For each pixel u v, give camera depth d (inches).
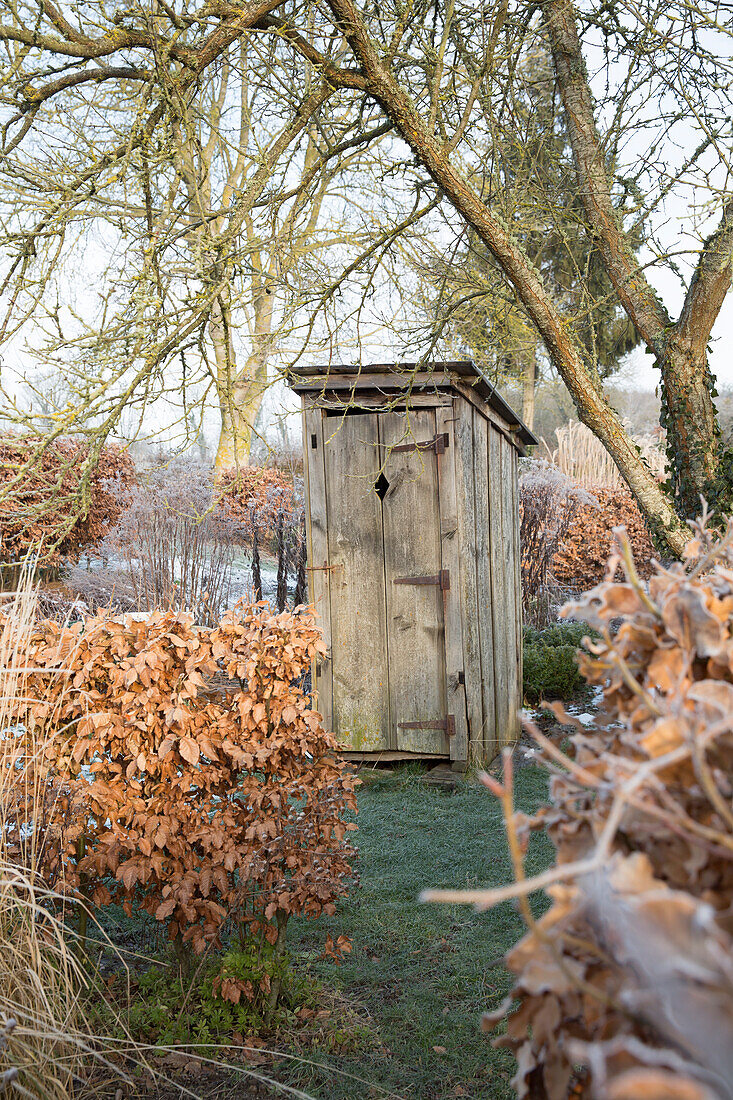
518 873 28.5
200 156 146.1
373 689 234.4
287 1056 99.2
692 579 44.3
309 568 237.6
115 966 123.6
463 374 223.3
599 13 168.7
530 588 435.8
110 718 117.6
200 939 108.7
